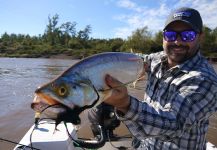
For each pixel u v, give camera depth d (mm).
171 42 822
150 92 852
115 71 580
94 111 1277
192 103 631
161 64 865
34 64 12078
